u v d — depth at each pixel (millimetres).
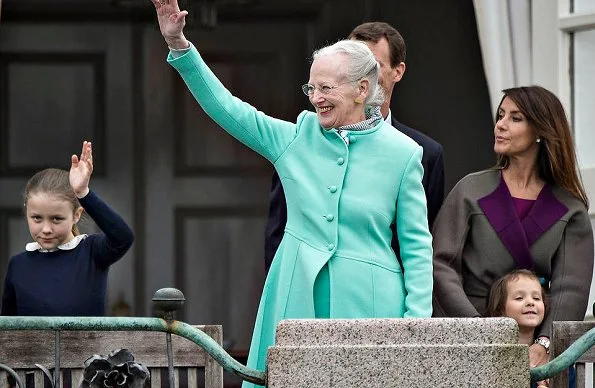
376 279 20562
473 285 24219
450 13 32500
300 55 33719
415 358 18609
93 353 21344
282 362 18562
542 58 29047
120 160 33688
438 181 24266
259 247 33750
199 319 33562
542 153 24500
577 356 19516
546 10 28969
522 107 24297
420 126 32406
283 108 33688
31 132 33594
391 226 21328
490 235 24172
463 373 18625
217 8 33656
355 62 20656
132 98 33750
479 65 32375
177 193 33719
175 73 33844
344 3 33344
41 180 23453
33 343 21312
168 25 20438
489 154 32281
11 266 23609
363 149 20844
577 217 24328
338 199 20625
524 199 24422
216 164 33812
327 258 20453
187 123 33812
